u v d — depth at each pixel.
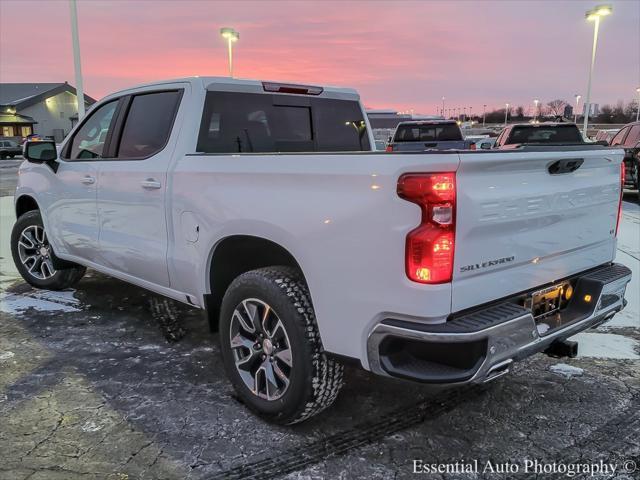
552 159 2.71
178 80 3.77
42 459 2.69
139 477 2.57
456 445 2.86
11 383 3.51
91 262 4.54
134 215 3.86
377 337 2.44
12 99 55.59
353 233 2.47
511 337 2.46
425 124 15.68
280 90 4.12
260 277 2.91
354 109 4.73
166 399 3.32
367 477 2.59
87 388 3.46
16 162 37.06
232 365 3.18
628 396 3.39
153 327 4.56
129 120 4.06
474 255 2.42
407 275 2.33
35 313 4.88
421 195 2.27
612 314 3.22
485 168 2.39
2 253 7.45
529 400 3.34
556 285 2.97
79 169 4.44
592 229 3.18
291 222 2.72
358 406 3.26
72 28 15.07
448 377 2.34
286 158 2.78
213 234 3.17
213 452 2.78
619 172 3.39
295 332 2.77
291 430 2.99
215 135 3.71
